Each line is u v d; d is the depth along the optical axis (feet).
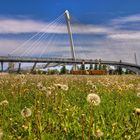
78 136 23.45
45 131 24.72
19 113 31.45
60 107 32.17
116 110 32.91
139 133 24.50
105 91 51.44
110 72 239.91
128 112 32.96
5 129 25.80
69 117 28.96
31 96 42.22
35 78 84.43
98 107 33.76
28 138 22.97
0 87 57.26
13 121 27.96
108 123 27.76
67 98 41.47
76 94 46.83
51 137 23.22
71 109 31.94
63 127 25.63
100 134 21.52
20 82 62.44
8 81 68.23
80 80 80.69
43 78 85.87
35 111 28.63
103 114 31.01
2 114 31.60
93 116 29.58
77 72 235.40
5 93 47.19
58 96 37.37
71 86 60.85
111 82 68.85
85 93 48.19
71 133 24.20
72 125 26.45
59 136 23.77
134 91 53.47
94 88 53.36
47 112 31.91
